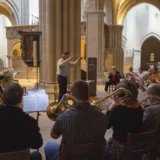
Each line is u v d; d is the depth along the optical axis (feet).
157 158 13.07
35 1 95.25
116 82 43.86
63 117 9.44
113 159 10.83
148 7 118.62
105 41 79.46
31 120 9.26
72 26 36.27
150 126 11.94
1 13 95.45
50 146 11.36
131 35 120.67
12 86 9.33
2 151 8.91
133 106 11.02
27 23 91.25
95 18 61.36
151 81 40.37
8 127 8.88
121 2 84.38
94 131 9.46
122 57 82.69
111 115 10.89
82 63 75.61
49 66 35.68
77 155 9.11
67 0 35.91
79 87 9.79
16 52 91.50
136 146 10.57
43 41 37.50
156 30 118.93
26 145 9.19
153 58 127.54
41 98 13.99
